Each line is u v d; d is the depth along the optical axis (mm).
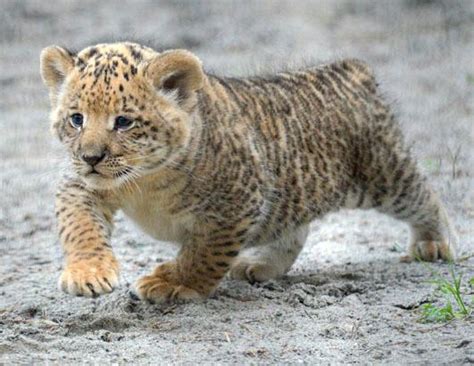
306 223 13594
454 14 30859
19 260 14961
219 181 12086
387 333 11188
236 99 12781
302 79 13945
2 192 18453
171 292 12289
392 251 15195
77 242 11734
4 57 28547
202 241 12289
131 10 32125
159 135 11609
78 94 11531
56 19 31172
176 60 11703
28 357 10469
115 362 10391
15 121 23422
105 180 11492
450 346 10586
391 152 14297
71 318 12023
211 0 33031
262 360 10438
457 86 24969
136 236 15938
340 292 12828
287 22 30859
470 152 19891
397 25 30500
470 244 15250
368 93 14297
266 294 12711
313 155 13430
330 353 10625
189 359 10453
